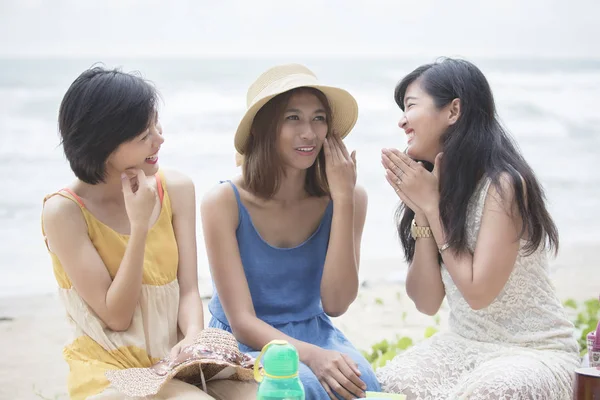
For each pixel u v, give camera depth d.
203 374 2.67
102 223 2.74
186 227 2.95
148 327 2.74
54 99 15.96
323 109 3.04
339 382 2.75
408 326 5.70
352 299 3.13
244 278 3.03
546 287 2.98
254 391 2.63
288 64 3.11
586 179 13.91
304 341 3.07
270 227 3.13
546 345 2.91
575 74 20.34
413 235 3.14
